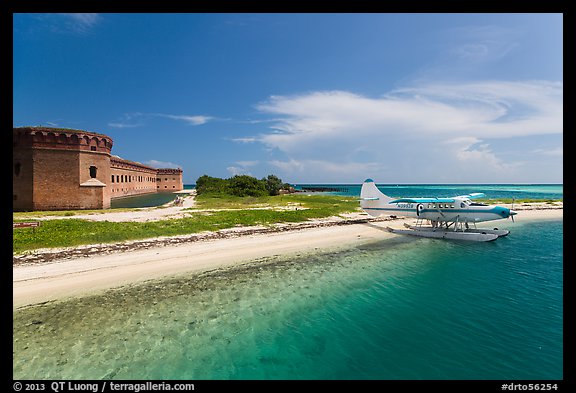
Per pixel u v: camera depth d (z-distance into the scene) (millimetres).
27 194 29922
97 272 11602
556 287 10734
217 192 53281
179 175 95500
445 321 8297
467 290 10539
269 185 60094
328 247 16969
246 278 11758
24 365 6262
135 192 66188
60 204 31078
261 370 6316
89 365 6355
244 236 18703
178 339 7402
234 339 7441
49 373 6059
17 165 30062
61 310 8719
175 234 17719
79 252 13484
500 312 8812
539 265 13523
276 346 7168
